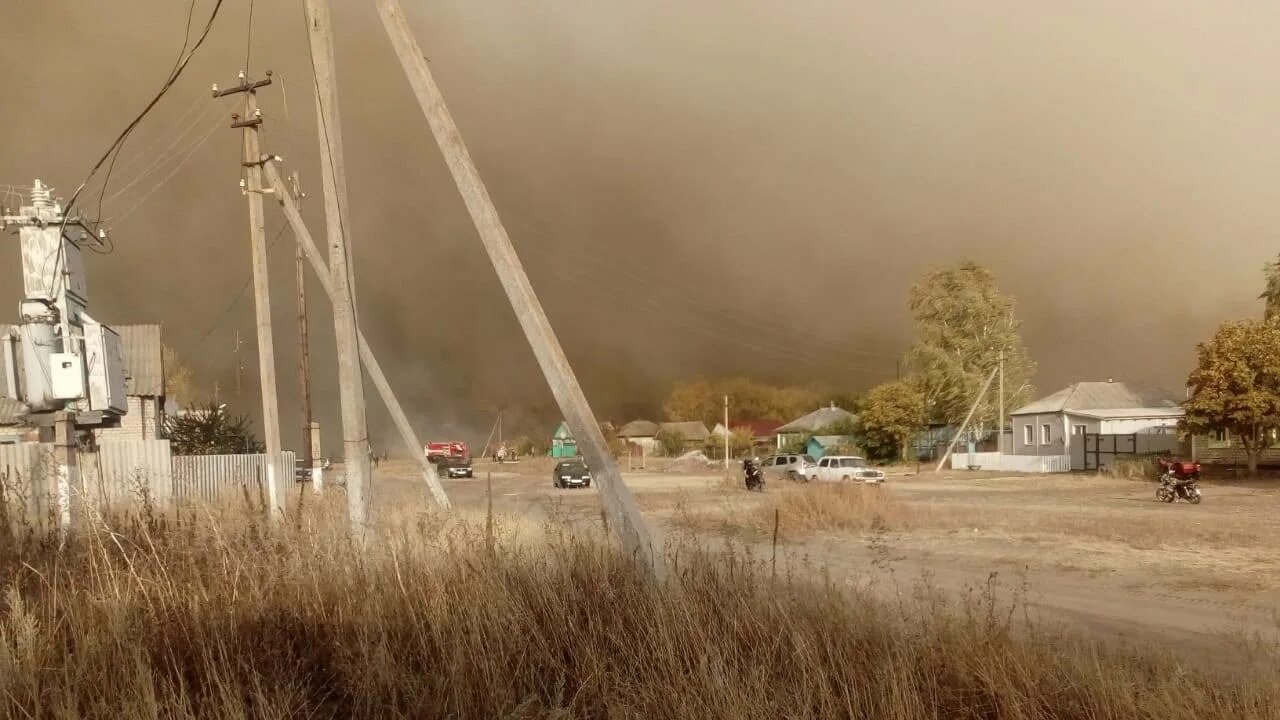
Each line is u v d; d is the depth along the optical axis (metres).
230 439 37.78
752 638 5.54
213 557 6.63
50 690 4.63
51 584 6.21
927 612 6.33
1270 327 37.56
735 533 15.51
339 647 5.43
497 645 5.41
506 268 7.35
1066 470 53.31
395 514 9.59
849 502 21.61
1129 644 7.55
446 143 7.39
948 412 68.38
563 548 6.98
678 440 104.75
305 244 19.61
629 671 5.21
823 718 4.61
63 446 15.04
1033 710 4.81
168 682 4.70
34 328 14.89
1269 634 8.25
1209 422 38.38
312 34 9.90
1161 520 20.61
